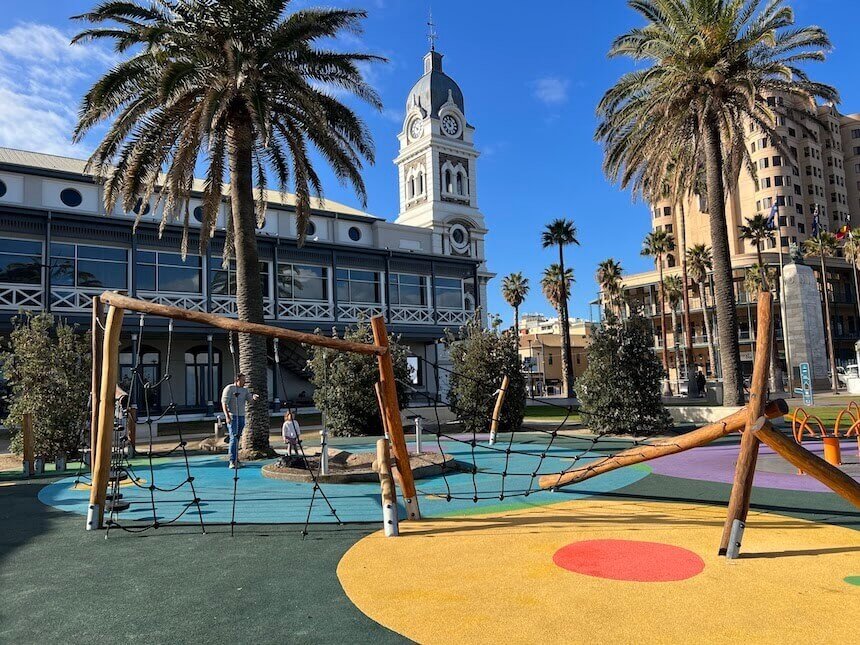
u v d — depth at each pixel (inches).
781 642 141.0
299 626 157.2
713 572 192.4
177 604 175.2
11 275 938.7
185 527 273.9
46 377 549.6
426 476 406.3
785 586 177.9
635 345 652.7
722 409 727.7
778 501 303.3
